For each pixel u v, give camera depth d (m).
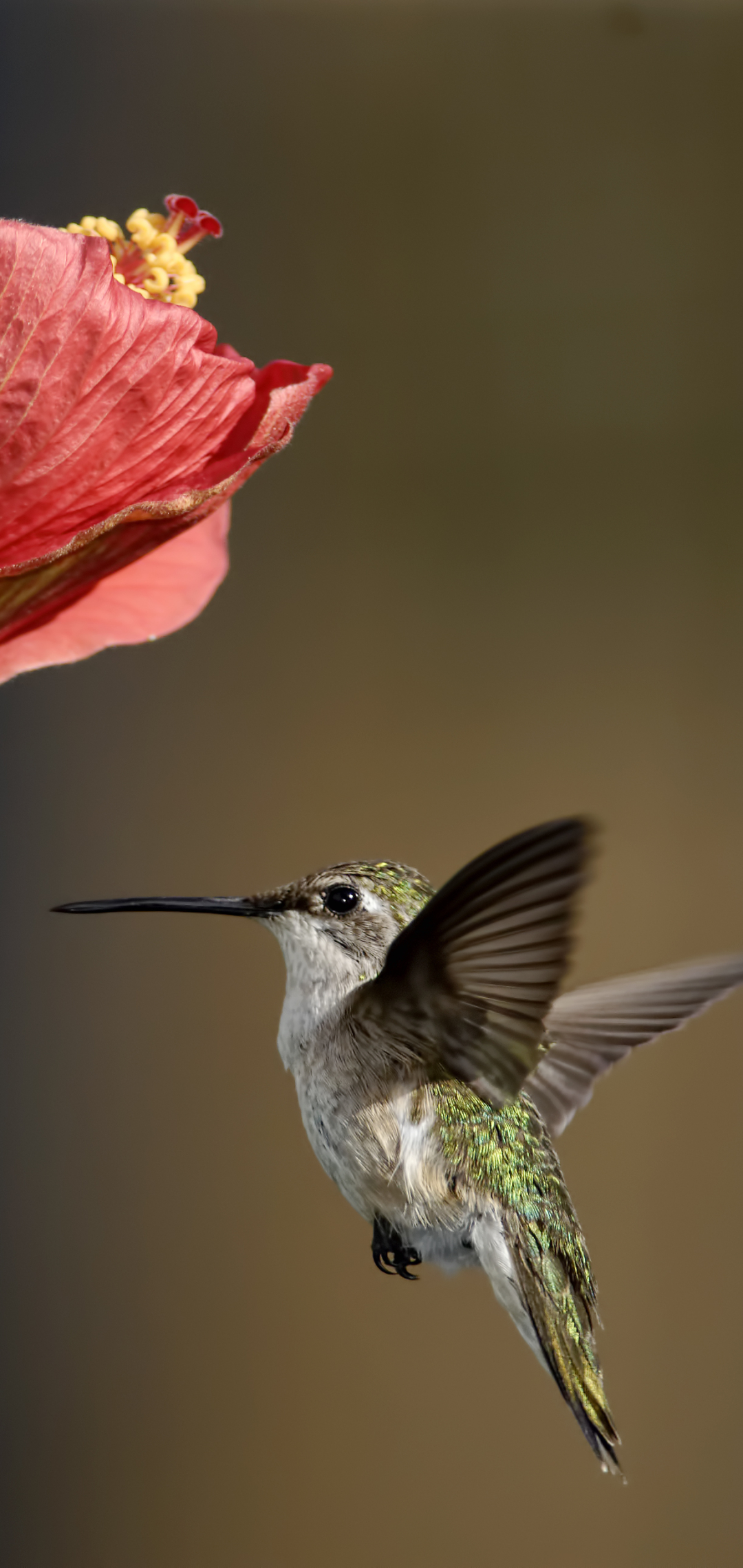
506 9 1.98
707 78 1.98
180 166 1.98
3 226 1.79
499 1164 1.84
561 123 1.98
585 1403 1.83
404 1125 1.83
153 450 1.80
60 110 1.98
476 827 1.97
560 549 1.98
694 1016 1.85
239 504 1.98
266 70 1.98
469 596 1.98
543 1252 1.84
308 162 1.98
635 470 1.98
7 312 1.79
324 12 1.98
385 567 1.98
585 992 1.85
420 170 1.98
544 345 1.98
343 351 1.98
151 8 1.98
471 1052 1.82
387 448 1.98
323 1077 1.83
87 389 1.79
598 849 1.80
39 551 1.80
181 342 1.80
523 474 1.98
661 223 1.98
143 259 1.80
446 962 1.82
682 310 1.98
